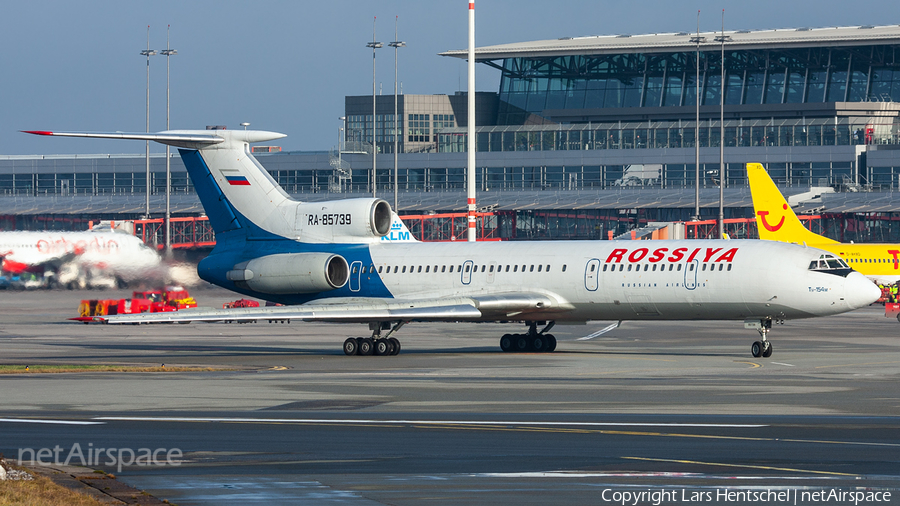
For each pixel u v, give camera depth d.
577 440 87.00
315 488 68.81
